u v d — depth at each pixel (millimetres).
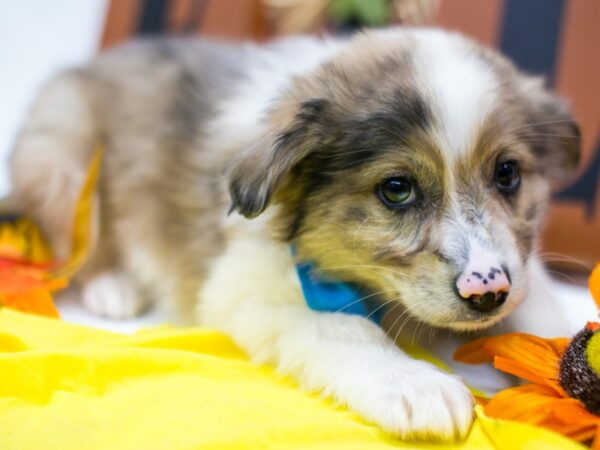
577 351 331
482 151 366
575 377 326
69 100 526
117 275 511
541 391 336
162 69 511
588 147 566
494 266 341
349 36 457
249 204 361
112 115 510
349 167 370
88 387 349
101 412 335
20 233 501
